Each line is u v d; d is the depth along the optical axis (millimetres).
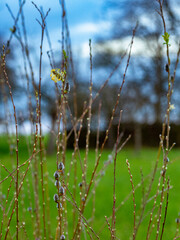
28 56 1803
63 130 1839
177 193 5449
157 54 12195
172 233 3520
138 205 4668
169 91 1501
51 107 12195
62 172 1401
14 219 3170
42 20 1438
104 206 4695
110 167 8398
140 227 3670
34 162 2143
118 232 3535
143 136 16891
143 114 15859
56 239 1625
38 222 2160
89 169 6547
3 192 4465
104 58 14094
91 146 16062
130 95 11352
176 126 15414
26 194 4293
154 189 5238
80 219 1695
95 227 3625
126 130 14531
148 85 15047
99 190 5793
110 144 15586
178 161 9938
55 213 3961
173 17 5781
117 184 6418
